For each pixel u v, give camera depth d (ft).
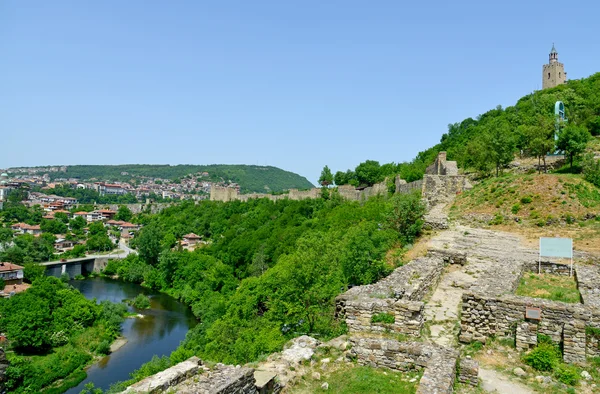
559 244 72.13
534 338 42.39
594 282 59.88
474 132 277.85
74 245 376.27
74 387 122.83
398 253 88.89
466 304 46.60
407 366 37.91
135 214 626.64
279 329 64.39
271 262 207.00
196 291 217.15
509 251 89.04
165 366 114.11
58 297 166.09
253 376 32.83
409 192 183.11
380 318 47.26
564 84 317.83
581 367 38.99
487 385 35.76
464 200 137.39
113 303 196.34
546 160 168.35
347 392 34.94
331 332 50.08
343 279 73.41
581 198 112.57
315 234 156.76
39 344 143.02
